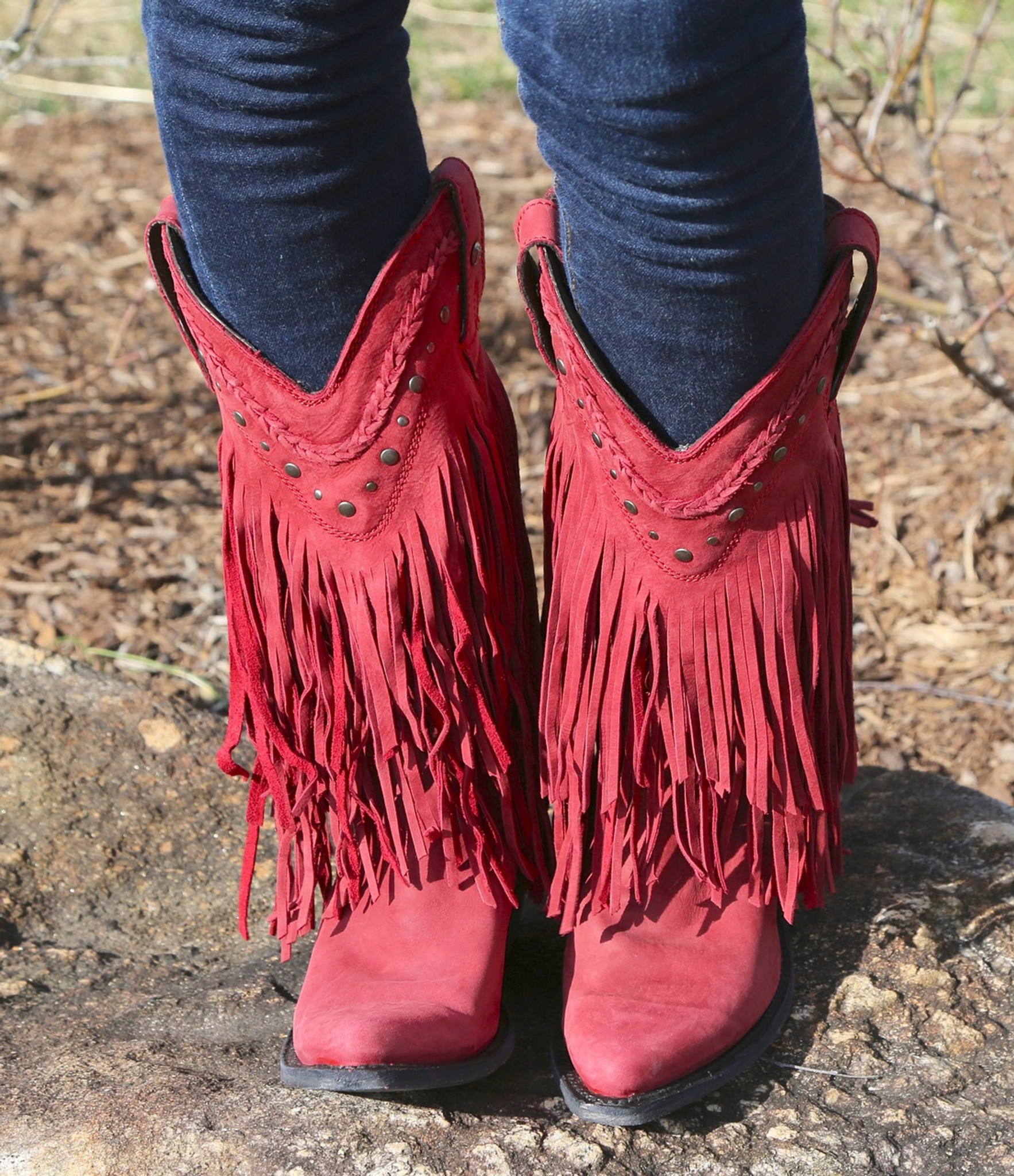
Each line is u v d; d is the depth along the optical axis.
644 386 0.95
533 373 3.00
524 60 0.84
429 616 1.04
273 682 1.11
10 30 5.27
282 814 1.13
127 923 1.42
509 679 1.11
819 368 0.96
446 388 1.02
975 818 1.39
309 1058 1.03
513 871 1.14
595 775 1.12
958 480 2.48
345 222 0.94
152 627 2.23
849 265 0.96
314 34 0.86
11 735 1.62
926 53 2.15
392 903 1.13
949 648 2.11
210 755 1.63
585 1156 1.00
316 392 1.00
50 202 3.91
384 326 0.97
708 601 1.01
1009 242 2.57
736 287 0.88
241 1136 1.03
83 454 2.72
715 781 1.05
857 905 1.26
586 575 1.03
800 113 0.86
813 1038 1.12
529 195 3.82
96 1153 1.02
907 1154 1.00
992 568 2.27
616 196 0.86
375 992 1.06
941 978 1.17
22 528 2.48
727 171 0.83
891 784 1.47
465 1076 1.03
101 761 1.60
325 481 1.01
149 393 2.99
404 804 1.11
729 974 1.07
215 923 1.41
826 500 1.04
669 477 0.96
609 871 1.10
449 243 0.99
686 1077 1.02
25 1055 1.17
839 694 1.10
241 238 0.94
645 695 1.05
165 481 2.66
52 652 1.77
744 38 0.79
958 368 1.94
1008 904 1.25
